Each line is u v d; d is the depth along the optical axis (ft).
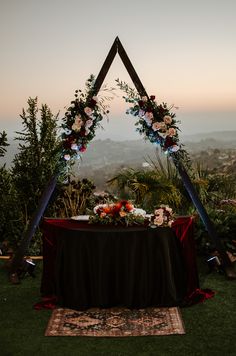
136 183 21.58
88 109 15.78
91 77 16.22
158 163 23.71
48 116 20.24
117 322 13.55
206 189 23.40
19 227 20.44
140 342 12.26
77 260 14.37
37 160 20.27
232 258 18.53
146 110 16.14
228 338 12.44
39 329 13.16
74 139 16.11
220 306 14.64
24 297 15.61
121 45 16.12
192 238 15.56
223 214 21.09
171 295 14.51
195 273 15.49
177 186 22.72
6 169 21.39
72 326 13.29
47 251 15.60
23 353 11.72
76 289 14.37
